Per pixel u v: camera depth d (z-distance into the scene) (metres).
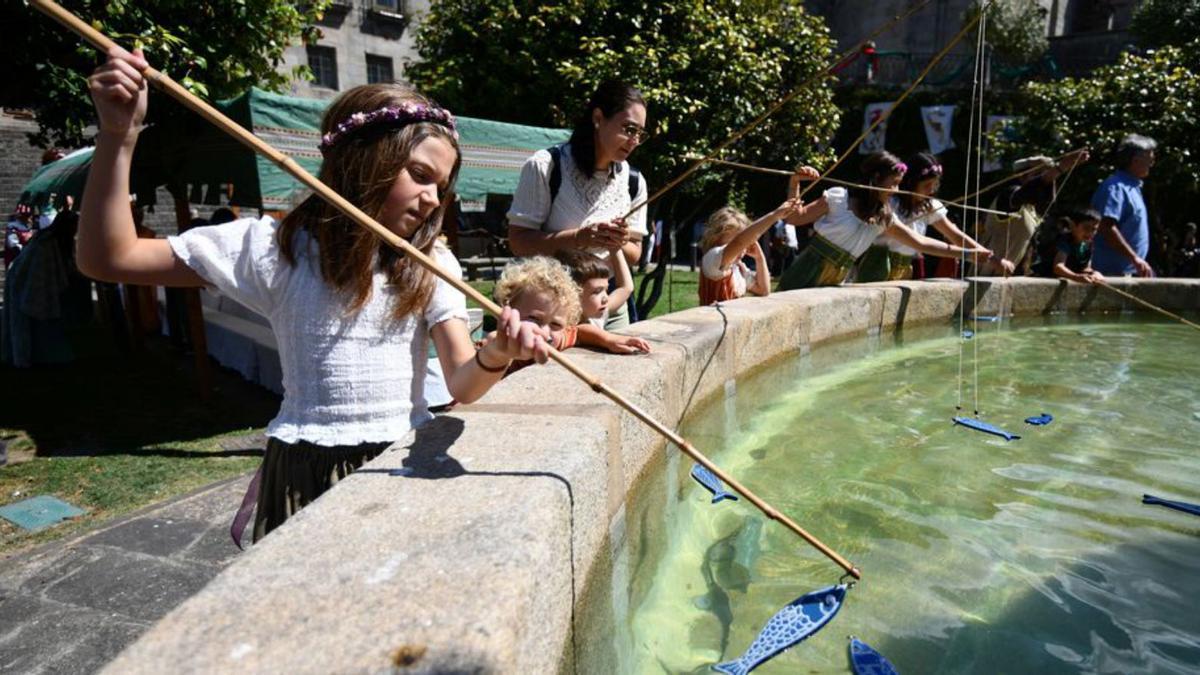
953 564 1.75
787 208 3.40
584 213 2.83
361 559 0.99
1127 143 5.54
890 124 14.48
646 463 2.07
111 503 3.46
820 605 1.56
